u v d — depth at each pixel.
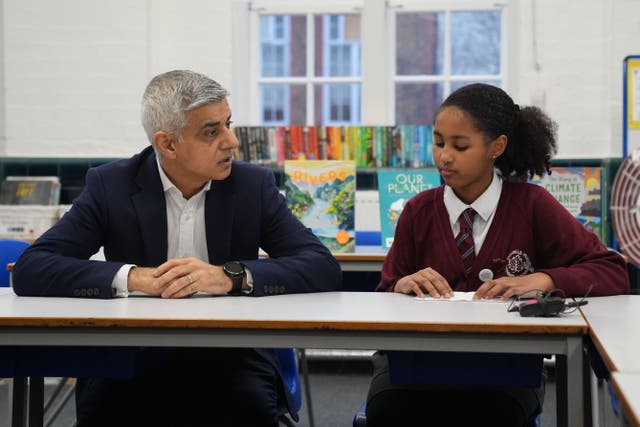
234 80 4.71
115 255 1.95
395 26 4.72
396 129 4.48
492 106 1.88
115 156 4.62
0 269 2.63
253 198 1.99
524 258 1.92
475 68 4.67
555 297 1.62
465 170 1.87
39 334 1.48
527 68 4.46
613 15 4.32
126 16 4.59
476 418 1.71
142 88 4.60
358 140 4.48
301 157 4.51
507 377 1.47
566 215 1.94
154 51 4.60
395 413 1.75
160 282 1.75
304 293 1.87
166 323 1.44
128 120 4.61
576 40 4.42
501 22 4.62
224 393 1.79
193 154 1.85
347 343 1.44
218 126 1.85
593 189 3.59
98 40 4.60
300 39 4.73
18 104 4.62
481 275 1.90
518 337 1.40
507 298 1.71
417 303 1.68
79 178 4.65
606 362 1.18
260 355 1.91
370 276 3.40
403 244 2.04
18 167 4.65
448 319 1.44
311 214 3.15
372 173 4.57
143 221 1.92
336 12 4.70
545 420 3.29
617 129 4.35
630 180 3.41
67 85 4.61
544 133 1.99
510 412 1.72
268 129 4.52
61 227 1.92
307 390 2.90
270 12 4.72
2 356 1.54
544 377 1.95
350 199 3.15
